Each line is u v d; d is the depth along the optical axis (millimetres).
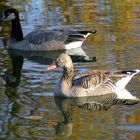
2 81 17156
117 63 18422
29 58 20531
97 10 25422
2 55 20875
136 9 25484
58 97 15703
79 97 15812
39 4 26812
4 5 26703
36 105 14984
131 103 15125
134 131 12992
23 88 16375
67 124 13656
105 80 16141
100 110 14711
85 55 19734
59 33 21969
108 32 22281
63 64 15812
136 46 20328
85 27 23078
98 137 12695
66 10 25594
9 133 13109
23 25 23906
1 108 14734
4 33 23344
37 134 13031
